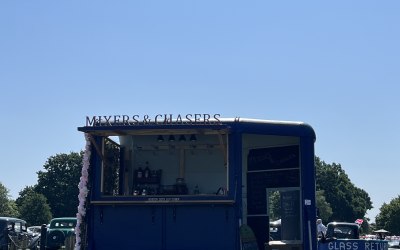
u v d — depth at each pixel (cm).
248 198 1515
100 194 1184
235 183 1162
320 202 9219
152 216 1161
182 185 1349
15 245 2627
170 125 1149
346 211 10494
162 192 1348
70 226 2791
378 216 11231
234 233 1139
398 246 5750
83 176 1182
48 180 8825
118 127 1154
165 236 1152
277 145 1467
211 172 1408
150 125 1152
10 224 2750
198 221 1150
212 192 1400
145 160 1425
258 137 1454
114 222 1170
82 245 1162
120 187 1390
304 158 1255
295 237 1420
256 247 1142
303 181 1254
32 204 8019
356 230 2153
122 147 1415
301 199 1264
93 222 1175
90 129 1162
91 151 1196
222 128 1148
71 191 8762
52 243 2609
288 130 1237
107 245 1166
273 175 1480
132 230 1163
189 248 1145
